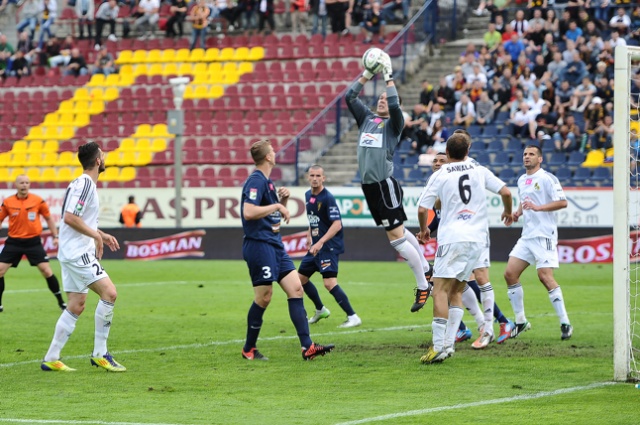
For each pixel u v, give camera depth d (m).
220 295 54.94
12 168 104.62
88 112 107.00
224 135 99.19
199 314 46.75
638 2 90.81
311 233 42.41
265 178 32.94
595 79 85.88
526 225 37.53
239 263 75.19
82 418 24.64
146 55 110.69
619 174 28.55
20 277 67.56
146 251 79.44
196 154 97.81
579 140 81.81
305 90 100.00
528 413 24.61
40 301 52.94
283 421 24.12
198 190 82.56
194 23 109.31
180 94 79.94
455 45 98.62
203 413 25.20
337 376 30.41
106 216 85.19
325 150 88.56
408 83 95.94
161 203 84.19
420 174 83.19
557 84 86.06
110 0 112.88
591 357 33.19
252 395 27.59
